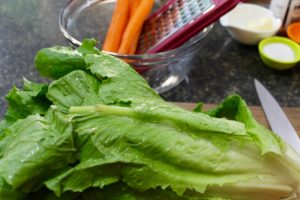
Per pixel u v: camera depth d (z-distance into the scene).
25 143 0.58
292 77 0.90
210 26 0.84
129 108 0.61
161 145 0.60
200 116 0.62
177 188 0.59
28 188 0.57
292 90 0.88
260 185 0.62
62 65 0.66
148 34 0.89
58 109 0.61
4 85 0.86
